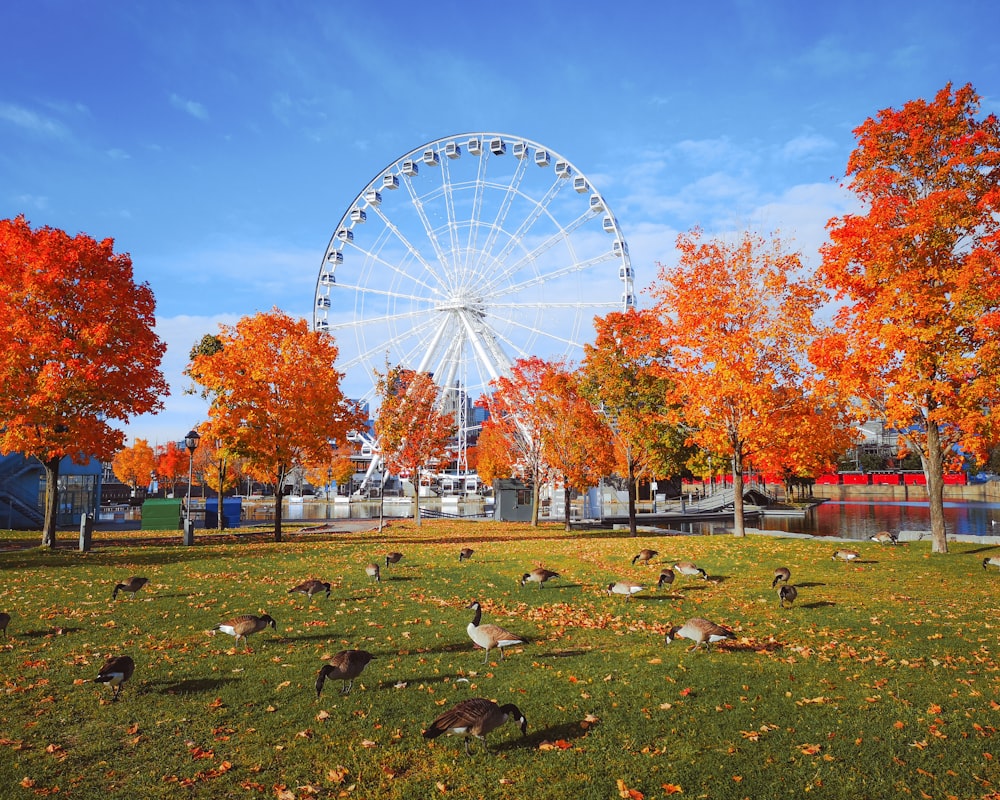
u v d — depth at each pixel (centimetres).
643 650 1248
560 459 4603
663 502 9338
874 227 2347
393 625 1460
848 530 5634
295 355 3762
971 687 1038
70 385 2759
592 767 784
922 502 9831
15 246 2795
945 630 1390
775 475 4481
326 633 1385
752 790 736
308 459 3947
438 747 838
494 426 5572
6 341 2698
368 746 838
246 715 935
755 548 2717
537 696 1004
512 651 1255
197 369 3566
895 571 2156
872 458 12394
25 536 3994
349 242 7650
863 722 903
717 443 3272
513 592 1844
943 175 2341
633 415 4075
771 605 1656
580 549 2836
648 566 2314
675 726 897
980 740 847
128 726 901
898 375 2361
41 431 2855
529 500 6112
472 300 7194
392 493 13488
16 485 5116
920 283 2319
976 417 2223
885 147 2472
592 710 952
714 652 1242
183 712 947
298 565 2392
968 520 6550
